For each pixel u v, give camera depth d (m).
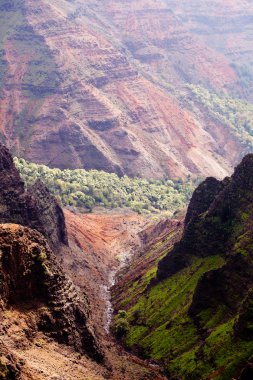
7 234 158.12
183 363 164.88
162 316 197.00
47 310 155.88
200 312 181.62
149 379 161.88
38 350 144.12
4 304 148.50
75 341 157.00
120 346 190.62
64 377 136.88
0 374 120.50
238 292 174.75
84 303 175.25
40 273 160.12
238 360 147.88
